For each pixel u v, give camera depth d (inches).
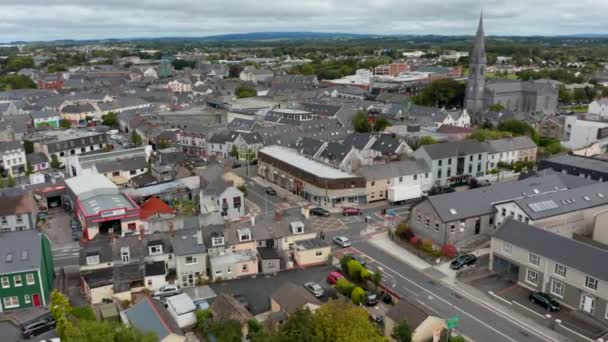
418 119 7411.4
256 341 2043.6
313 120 7140.8
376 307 2679.6
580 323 2476.6
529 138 5674.2
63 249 3531.0
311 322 2032.5
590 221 3469.5
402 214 4104.3
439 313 2571.4
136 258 3034.0
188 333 2465.6
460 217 3351.4
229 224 3331.7
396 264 3181.6
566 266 2596.0
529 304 2674.7
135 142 6692.9
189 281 3004.4
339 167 4815.5
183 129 6786.4
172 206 4256.9
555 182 3944.4
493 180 4950.8
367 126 6978.4
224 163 5585.6
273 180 5137.8
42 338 2359.7
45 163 5772.6
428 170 4712.1
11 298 2687.0
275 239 3299.7
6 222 3779.5
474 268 3075.8
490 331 2431.1
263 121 7480.3
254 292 2883.9
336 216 4104.3
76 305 2751.0
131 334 2048.5
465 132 6230.3
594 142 5979.3
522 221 3294.8
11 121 7135.8
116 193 4148.6
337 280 2888.8
